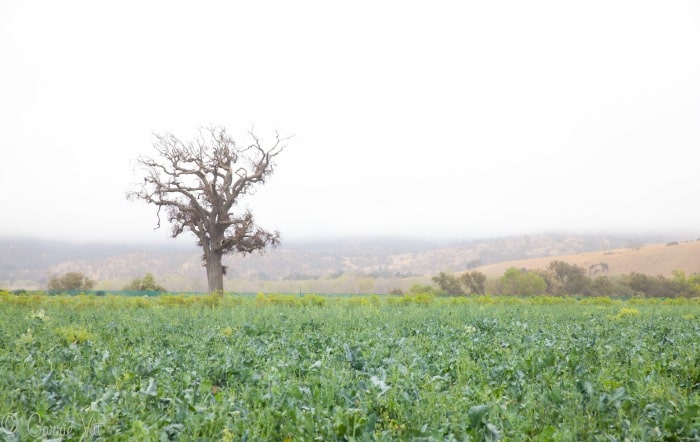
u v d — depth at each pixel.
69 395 7.44
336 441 5.85
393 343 12.73
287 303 31.19
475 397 7.57
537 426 6.38
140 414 6.56
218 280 44.62
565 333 15.61
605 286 87.38
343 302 32.59
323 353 11.02
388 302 33.88
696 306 36.28
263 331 16.17
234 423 6.21
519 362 9.98
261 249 45.25
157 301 30.44
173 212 44.34
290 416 6.39
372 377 8.09
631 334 15.38
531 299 40.56
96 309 25.16
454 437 5.90
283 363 9.71
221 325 17.55
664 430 6.05
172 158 43.28
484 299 36.81
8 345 12.16
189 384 8.15
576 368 9.32
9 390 7.56
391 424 6.08
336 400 7.40
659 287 88.62
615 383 7.88
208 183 43.78
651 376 8.55
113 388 7.77
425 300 33.59
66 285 71.25
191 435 5.85
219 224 43.84
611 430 6.26
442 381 8.59
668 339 14.05
